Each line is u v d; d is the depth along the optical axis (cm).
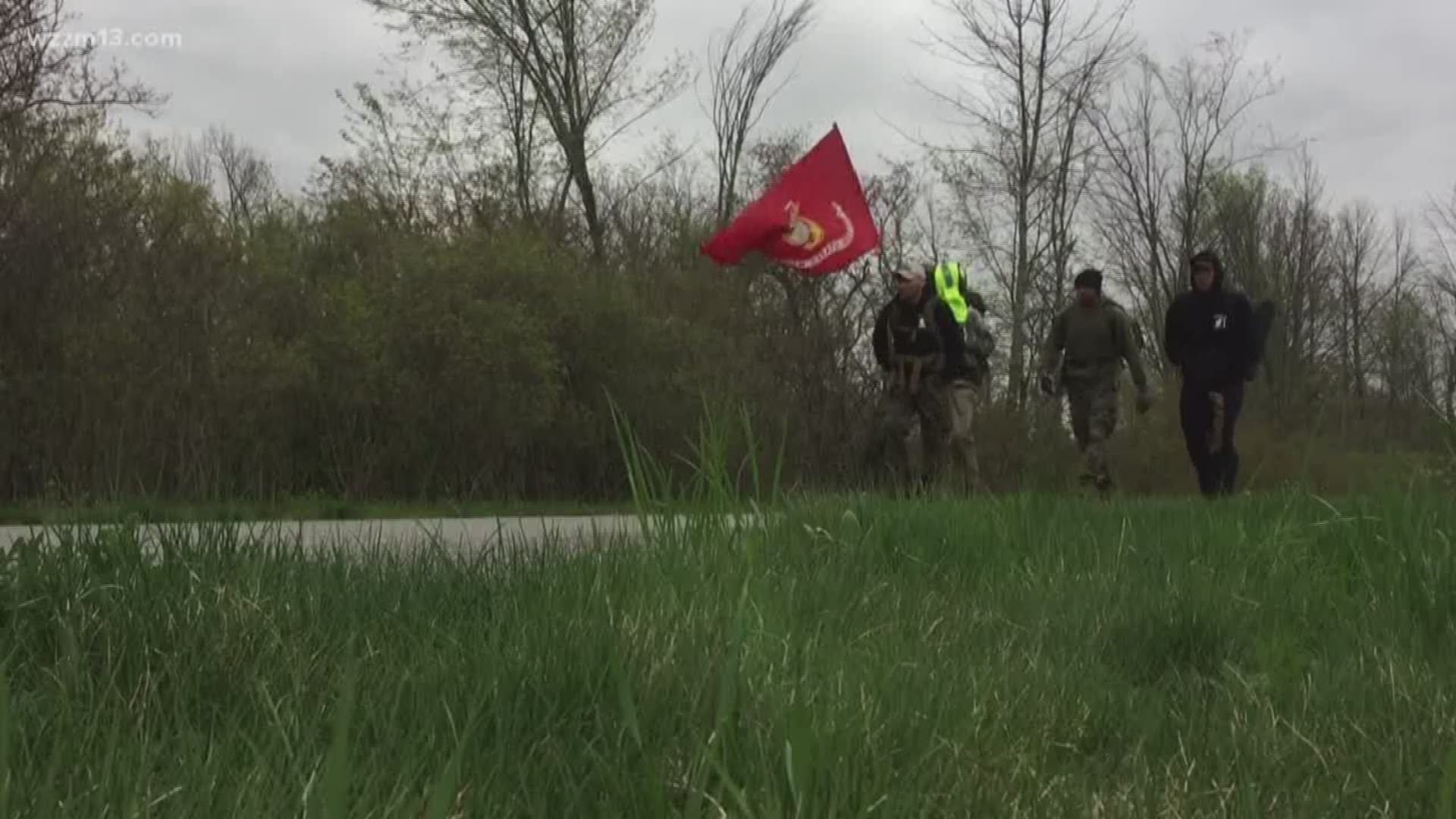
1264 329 983
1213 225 3831
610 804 188
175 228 1479
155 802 175
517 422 1581
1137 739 248
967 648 315
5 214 1334
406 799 175
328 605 307
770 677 232
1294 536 447
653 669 236
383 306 1588
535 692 228
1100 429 1041
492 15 2548
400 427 1523
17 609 289
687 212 2667
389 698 230
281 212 2006
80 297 1367
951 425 1033
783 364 1906
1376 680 280
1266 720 251
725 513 312
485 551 379
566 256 1841
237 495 544
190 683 244
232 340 1446
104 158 1453
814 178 1422
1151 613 346
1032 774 221
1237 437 1161
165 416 1333
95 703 225
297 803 173
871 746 209
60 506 415
